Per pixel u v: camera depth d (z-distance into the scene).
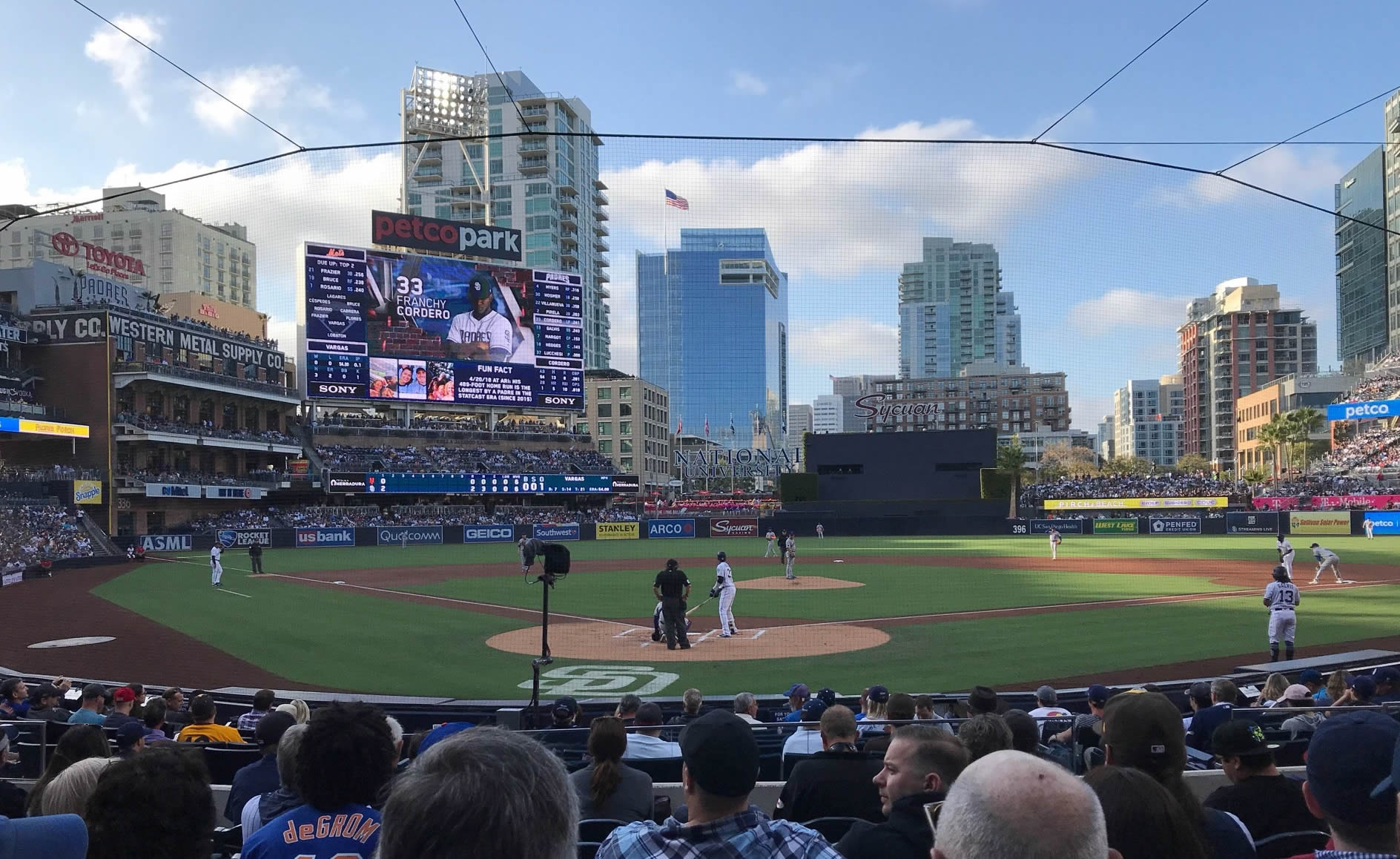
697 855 3.69
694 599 32.84
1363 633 23.31
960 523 72.44
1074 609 28.52
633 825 3.97
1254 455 138.25
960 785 2.32
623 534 74.56
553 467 85.88
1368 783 2.79
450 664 20.67
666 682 18.39
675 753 8.87
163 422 67.88
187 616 29.39
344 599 33.72
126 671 20.44
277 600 33.41
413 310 71.62
